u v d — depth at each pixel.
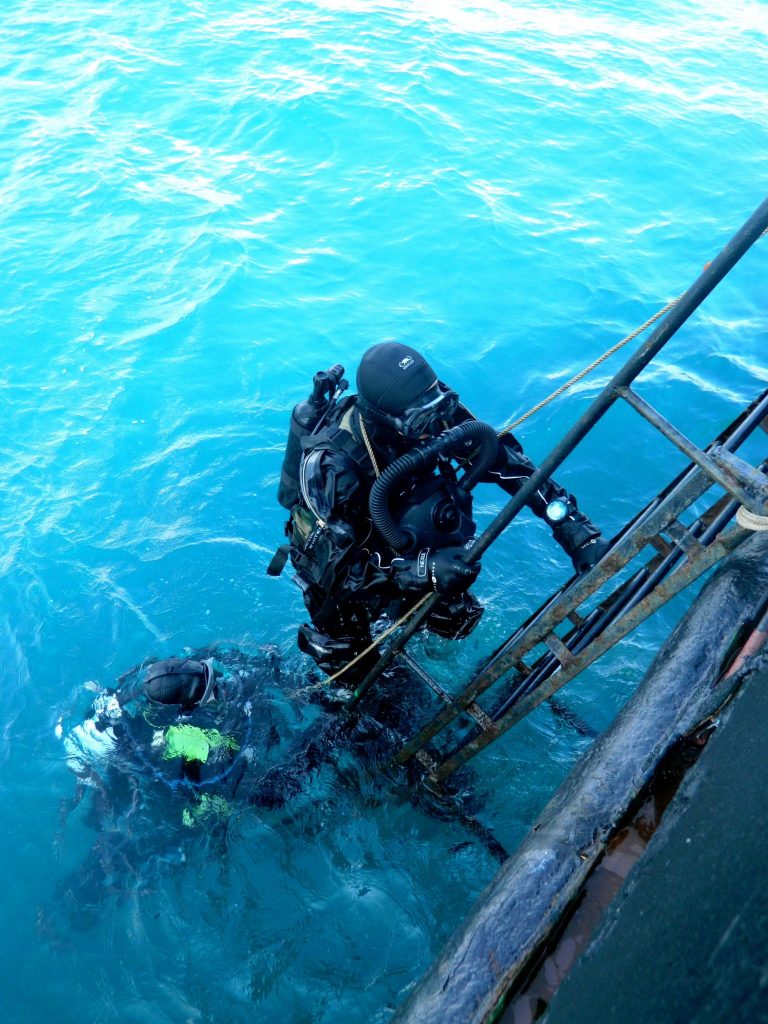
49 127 9.73
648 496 5.87
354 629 4.29
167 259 7.94
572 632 3.38
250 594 5.37
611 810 2.12
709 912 1.16
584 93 10.83
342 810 4.11
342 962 3.54
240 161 9.27
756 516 2.17
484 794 4.12
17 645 5.07
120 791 4.19
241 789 4.16
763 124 10.53
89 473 6.12
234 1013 3.41
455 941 2.00
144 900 3.81
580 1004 1.32
